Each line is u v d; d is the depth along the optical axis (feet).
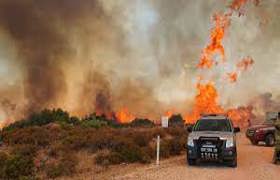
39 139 77.82
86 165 55.11
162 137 84.58
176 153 65.31
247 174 40.98
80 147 67.31
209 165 49.03
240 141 95.45
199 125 51.37
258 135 78.38
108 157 57.26
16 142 81.00
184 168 46.21
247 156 60.03
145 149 60.70
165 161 56.03
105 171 49.60
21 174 49.39
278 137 51.39
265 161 53.62
